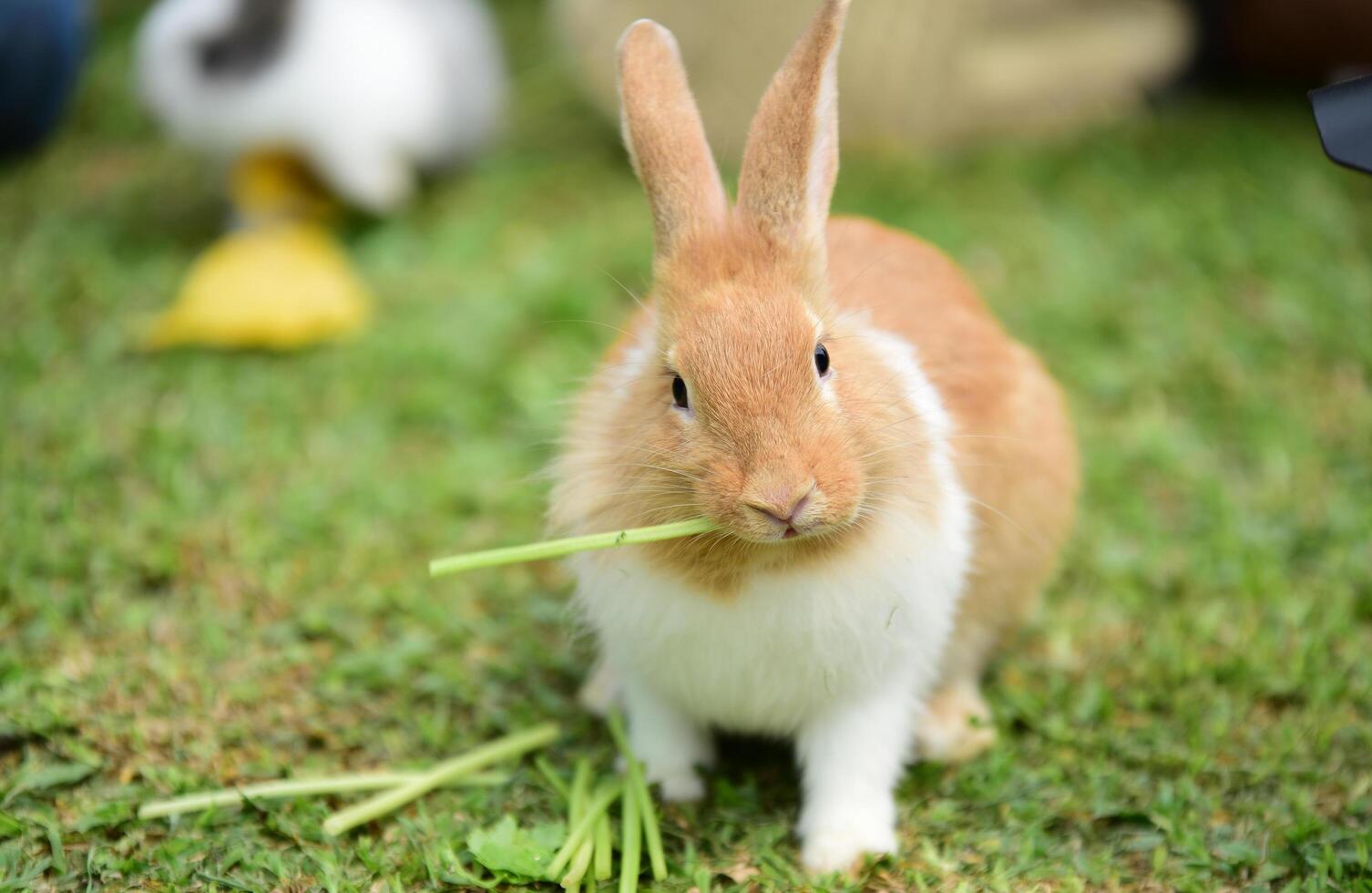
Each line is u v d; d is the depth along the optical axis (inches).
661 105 41.0
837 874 40.4
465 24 72.2
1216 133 71.9
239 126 62.6
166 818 41.5
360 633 46.2
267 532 48.9
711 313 39.8
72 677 44.5
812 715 41.6
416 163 68.3
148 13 96.8
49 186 71.6
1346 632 45.6
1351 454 50.9
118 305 58.2
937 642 41.6
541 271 59.9
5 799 41.6
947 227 62.1
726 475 38.8
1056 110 73.5
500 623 46.8
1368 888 39.7
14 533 48.0
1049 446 44.4
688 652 40.7
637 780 41.7
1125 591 47.4
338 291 57.4
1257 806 41.7
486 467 51.2
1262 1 74.0
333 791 42.0
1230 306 56.7
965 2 69.4
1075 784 42.5
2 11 66.3
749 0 65.9
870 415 40.0
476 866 40.8
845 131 71.4
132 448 51.4
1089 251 60.4
